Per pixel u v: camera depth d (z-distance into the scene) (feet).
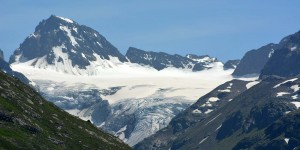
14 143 489.26
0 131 495.41
